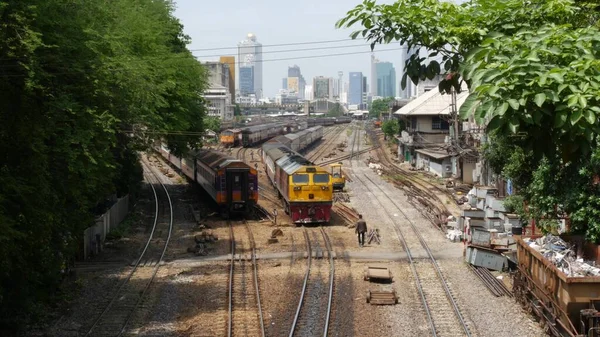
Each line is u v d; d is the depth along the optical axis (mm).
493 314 17984
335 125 164125
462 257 25562
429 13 7832
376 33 8172
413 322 17469
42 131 15547
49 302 19031
